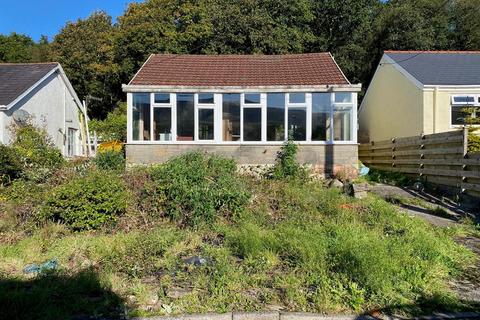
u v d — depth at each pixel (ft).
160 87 48.55
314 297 14.19
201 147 49.14
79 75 121.49
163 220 24.25
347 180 44.01
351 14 104.01
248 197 25.98
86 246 19.36
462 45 103.91
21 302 13.16
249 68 58.70
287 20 99.96
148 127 49.44
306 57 62.69
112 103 124.67
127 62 108.99
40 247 19.58
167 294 14.55
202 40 100.32
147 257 17.88
